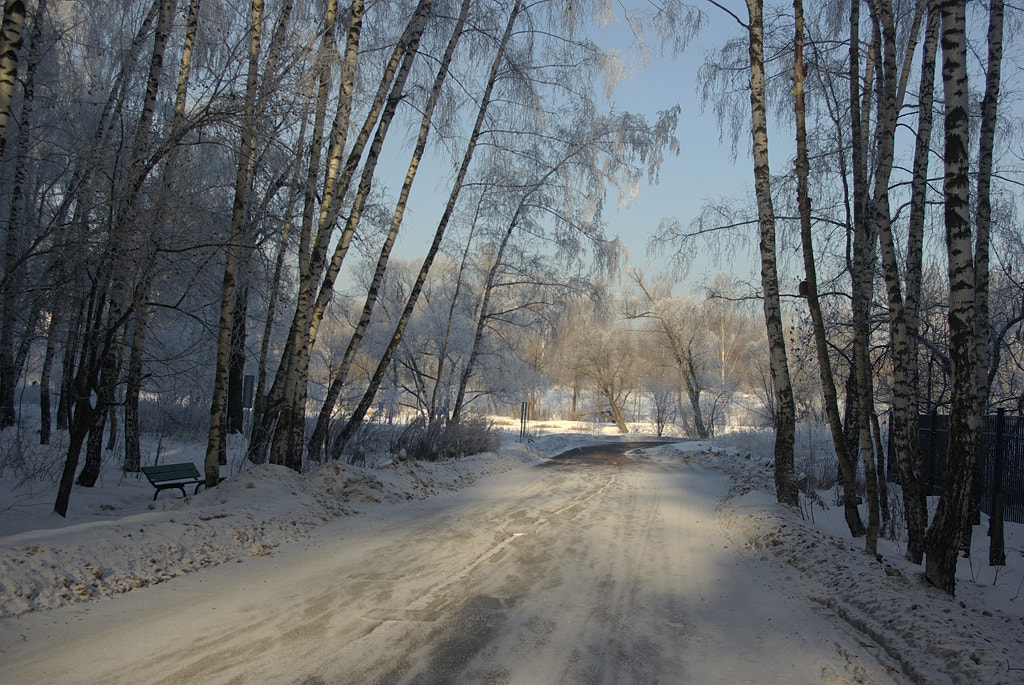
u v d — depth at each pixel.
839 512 16.08
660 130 24.39
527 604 6.79
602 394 65.69
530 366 34.38
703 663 5.33
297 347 14.59
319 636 5.58
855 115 12.44
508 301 27.97
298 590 7.12
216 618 6.05
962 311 7.77
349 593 7.04
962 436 7.76
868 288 16.16
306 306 14.64
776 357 14.67
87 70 15.64
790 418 14.49
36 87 15.88
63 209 11.69
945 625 6.02
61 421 20.45
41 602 6.14
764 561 9.88
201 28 15.04
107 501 11.66
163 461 17.00
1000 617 7.38
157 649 5.19
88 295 11.54
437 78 18.92
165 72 15.14
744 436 36.16
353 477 14.46
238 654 5.10
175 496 12.70
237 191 12.73
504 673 4.87
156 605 6.45
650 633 6.05
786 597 7.82
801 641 6.08
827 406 12.66
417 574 7.99
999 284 18.59
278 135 11.52
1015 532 13.26
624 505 15.36
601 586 7.73
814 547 9.70
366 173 16.08
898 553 11.45
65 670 4.71
